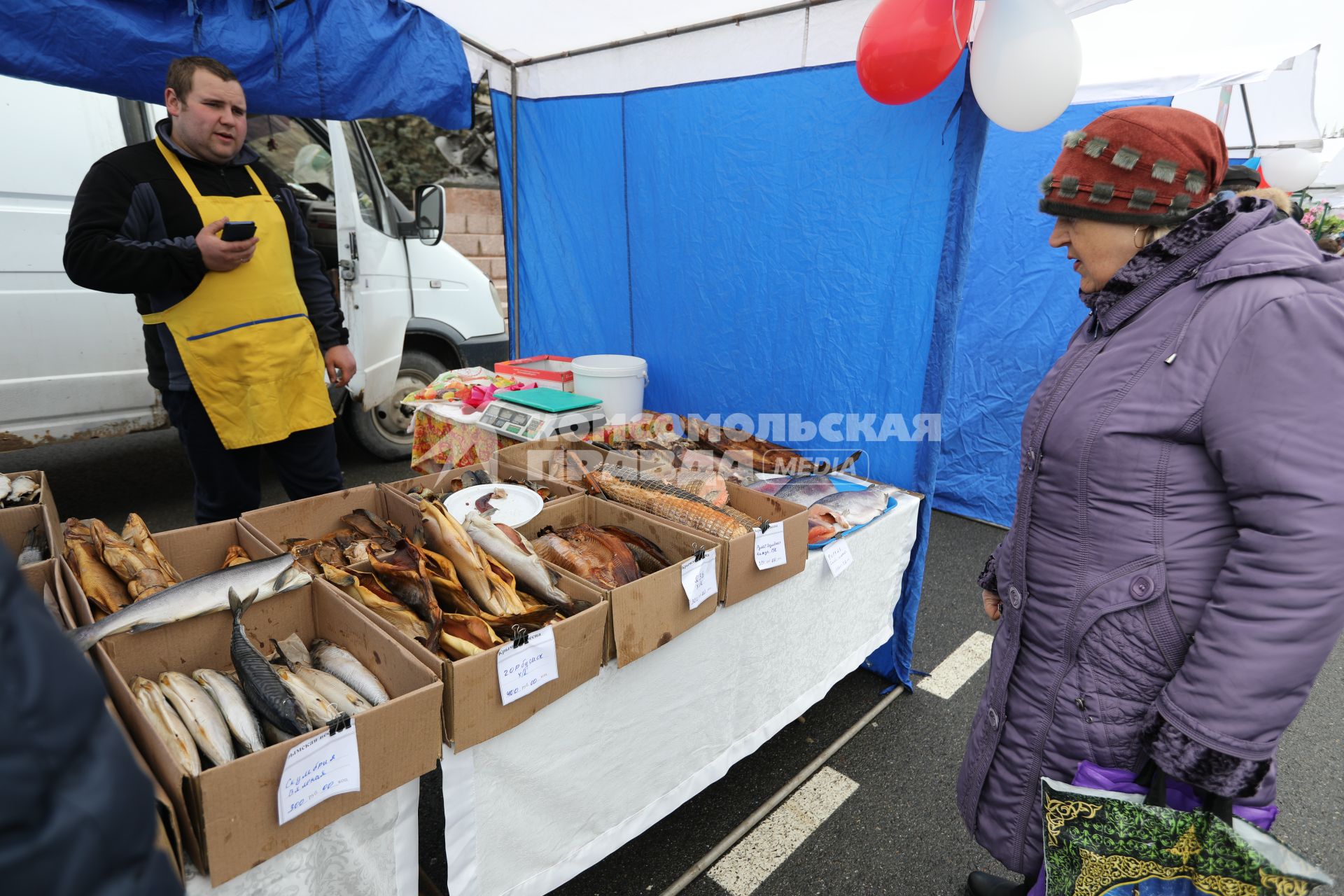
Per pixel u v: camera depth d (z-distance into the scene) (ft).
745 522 6.15
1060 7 6.86
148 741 3.14
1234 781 3.01
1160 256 3.40
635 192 9.69
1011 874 6.05
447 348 16.30
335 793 3.29
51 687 1.27
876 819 6.64
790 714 6.91
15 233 10.66
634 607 4.71
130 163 6.49
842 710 8.21
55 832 1.20
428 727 3.68
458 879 4.21
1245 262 3.07
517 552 4.94
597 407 9.02
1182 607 3.35
